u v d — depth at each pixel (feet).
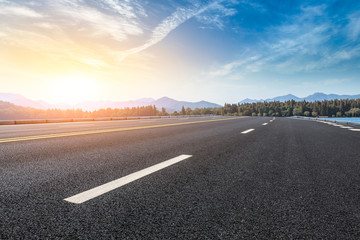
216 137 22.35
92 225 4.70
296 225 4.76
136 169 9.56
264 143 17.98
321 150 14.65
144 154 13.14
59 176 8.45
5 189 6.91
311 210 5.50
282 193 6.67
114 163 10.74
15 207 5.56
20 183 7.54
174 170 9.41
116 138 21.49
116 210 5.46
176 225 4.74
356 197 6.35
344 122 53.88
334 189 7.03
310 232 4.48
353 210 5.50
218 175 8.64
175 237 4.26
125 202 5.96
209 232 4.45
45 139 20.76
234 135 24.32
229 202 5.98
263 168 9.80
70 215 5.15
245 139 20.68
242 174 8.80
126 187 7.18
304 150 14.65
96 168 9.74
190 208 5.60
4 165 10.27
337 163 10.82
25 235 4.28
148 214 5.26
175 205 5.78
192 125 44.09
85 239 4.16
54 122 68.18
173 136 23.30
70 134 25.61
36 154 13.08
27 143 17.93
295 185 7.44
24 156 12.46
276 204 5.85
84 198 6.21
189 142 18.54
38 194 6.49
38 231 4.43
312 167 9.98
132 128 35.91
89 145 16.80
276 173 8.96
